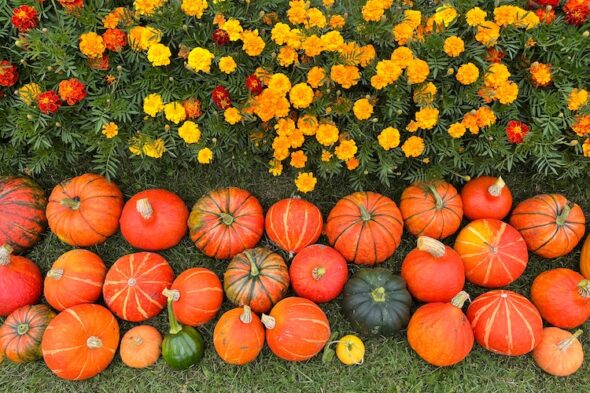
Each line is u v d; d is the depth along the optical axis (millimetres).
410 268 1676
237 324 1585
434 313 1591
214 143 1723
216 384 1697
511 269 1681
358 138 1718
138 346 1650
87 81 1642
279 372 1709
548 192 1886
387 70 1550
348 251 1711
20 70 1676
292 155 1683
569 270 1711
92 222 1713
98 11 1586
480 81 1615
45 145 1704
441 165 1751
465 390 1689
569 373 1675
